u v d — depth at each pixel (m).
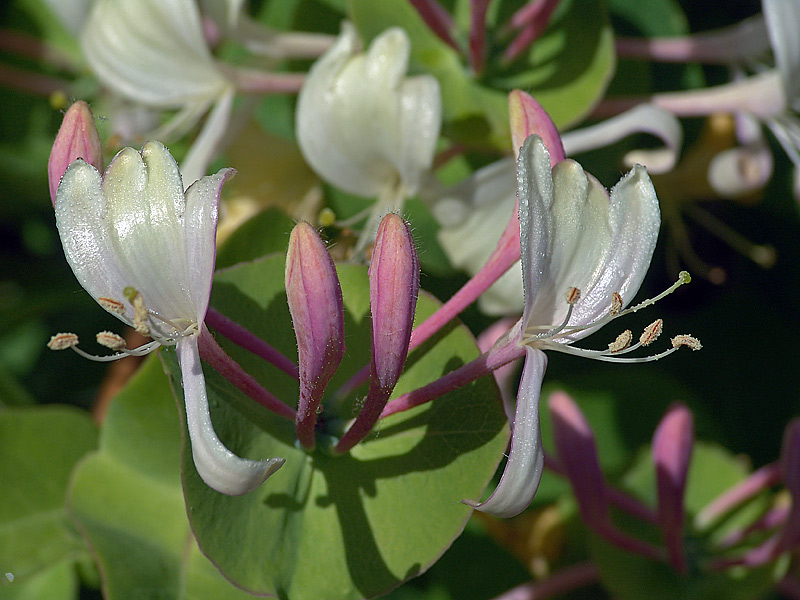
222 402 0.32
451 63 0.38
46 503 0.38
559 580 0.39
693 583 0.39
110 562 0.35
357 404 0.33
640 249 0.31
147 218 0.31
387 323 0.31
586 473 0.37
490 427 0.33
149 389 0.36
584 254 0.31
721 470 0.41
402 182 0.38
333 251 0.39
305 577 0.33
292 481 0.33
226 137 0.40
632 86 0.40
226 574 0.32
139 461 0.37
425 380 0.33
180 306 0.31
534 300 0.31
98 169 0.32
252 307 0.33
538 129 0.32
